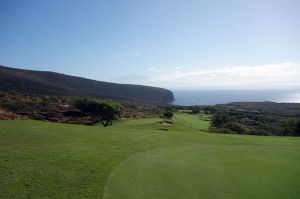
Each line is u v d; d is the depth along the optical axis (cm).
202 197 996
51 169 1188
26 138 1748
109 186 1044
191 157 1590
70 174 1145
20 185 998
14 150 1446
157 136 2202
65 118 5291
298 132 5216
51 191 968
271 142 2277
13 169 1155
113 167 1280
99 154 1488
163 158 1520
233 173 1304
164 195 991
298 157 1719
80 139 1834
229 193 1052
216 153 1736
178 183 1120
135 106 10475
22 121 2438
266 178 1259
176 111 10488
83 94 12888
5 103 5491
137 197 959
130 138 2022
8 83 10962
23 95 7981
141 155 1552
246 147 1995
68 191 977
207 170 1324
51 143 1658
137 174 1198
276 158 1670
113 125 5194
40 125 2280
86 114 5519
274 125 6184
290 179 1259
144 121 5688
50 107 5947
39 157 1346
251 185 1154
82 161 1334
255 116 8456
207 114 9600
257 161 1568
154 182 1115
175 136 2269
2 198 890
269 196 1050
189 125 5956
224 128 5894
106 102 5300
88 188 1014
